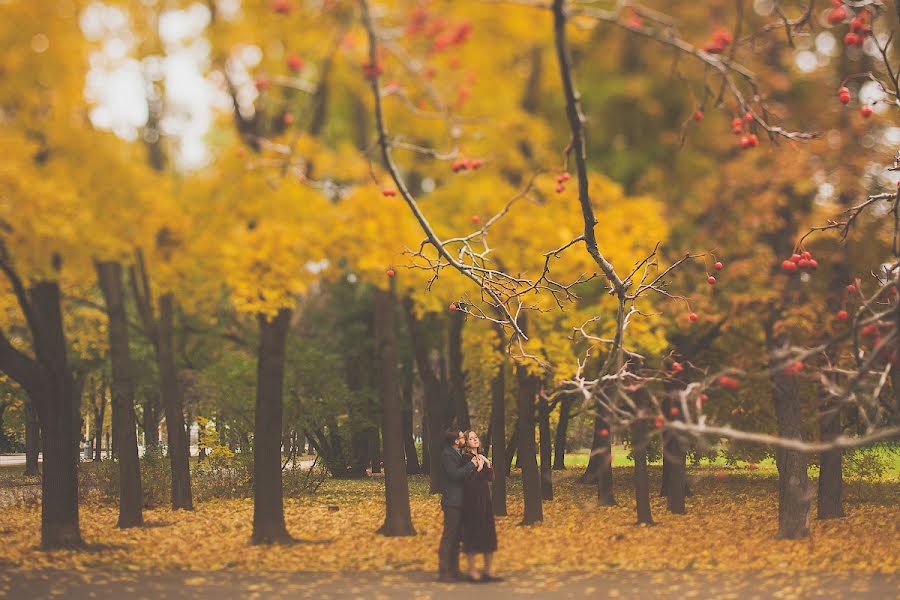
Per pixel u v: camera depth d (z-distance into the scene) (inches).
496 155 545.6
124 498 650.8
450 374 953.5
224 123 508.4
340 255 526.9
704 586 373.4
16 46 429.7
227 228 513.7
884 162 558.6
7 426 1398.9
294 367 1055.6
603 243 533.6
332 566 455.5
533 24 537.0
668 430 145.6
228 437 1062.4
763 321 660.1
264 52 468.8
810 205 651.5
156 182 509.7
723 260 652.1
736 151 637.3
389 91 243.8
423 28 289.3
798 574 406.3
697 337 839.7
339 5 319.0
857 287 161.8
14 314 807.7
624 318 197.9
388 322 614.9
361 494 1002.1
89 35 447.5
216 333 1024.2
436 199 540.7
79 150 473.7
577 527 647.1
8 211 461.7
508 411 985.5
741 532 594.6
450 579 402.9
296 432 1107.3
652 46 571.2
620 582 389.7
